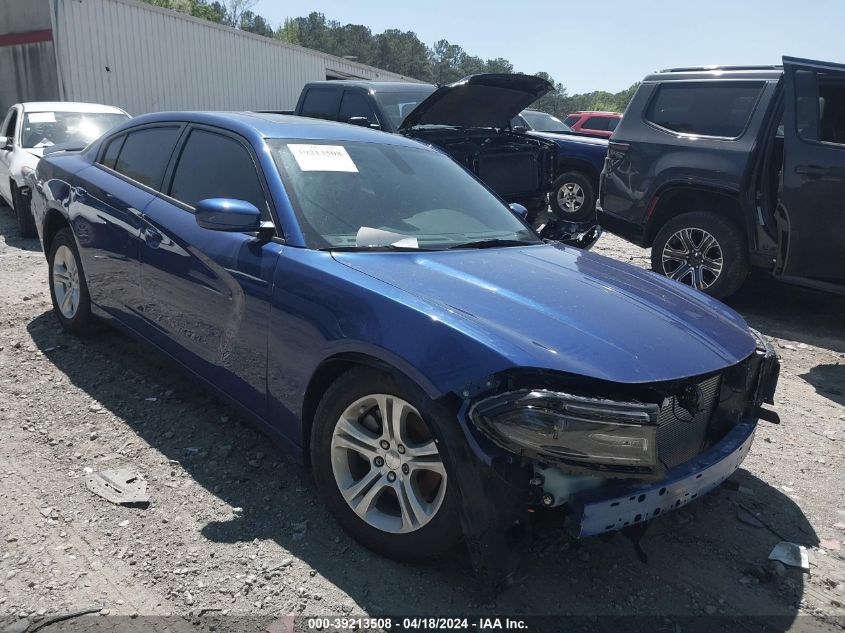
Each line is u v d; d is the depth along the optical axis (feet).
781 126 20.36
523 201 25.93
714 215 21.16
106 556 8.45
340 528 9.21
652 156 22.39
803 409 14.58
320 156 11.33
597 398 7.14
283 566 8.40
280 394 9.57
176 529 9.04
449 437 7.36
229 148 11.59
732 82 20.92
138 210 12.55
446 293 8.55
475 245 10.96
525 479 7.39
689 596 8.40
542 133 37.42
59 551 8.48
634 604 8.19
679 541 9.53
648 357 7.86
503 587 7.32
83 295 14.93
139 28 54.60
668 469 8.05
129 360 14.71
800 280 18.66
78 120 31.55
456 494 7.32
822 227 17.84
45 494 9.65
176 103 58.49
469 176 13.66
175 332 11.78
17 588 7.81
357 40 451.94
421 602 7.93
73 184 14.79
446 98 23.62
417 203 11.60
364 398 8.40
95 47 51.75
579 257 11.51
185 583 8.05
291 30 243.19
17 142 29.22
